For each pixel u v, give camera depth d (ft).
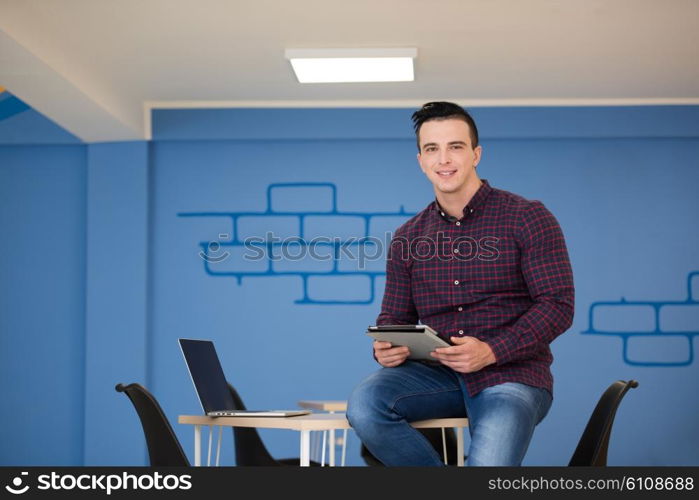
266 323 18.38
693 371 18.03
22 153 18.79
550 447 17.88
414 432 7.13
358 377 18.25
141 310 18.13
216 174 18.62
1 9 11.76
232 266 18.49
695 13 13.42
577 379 18.04
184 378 18.26
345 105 18.37
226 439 17.90
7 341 18.49
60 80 14.16
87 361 18.08
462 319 7.65
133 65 15.70
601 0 12.95
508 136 18.22
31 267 18.60
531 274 7.45
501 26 13.98
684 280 18.25
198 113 18.39
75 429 18.29
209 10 13.28
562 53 15.28
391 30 14.14
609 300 18.21
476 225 7.68
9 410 18.35
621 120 18.20
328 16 13.56
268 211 18.57
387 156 18.58
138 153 18.35
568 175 18.44
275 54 15.31
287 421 7.70
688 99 18.17
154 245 18.52
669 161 18.45
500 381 7.18
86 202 18.63
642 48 15.02
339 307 18.38
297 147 18.63
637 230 18.35
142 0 12.82
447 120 7.61
